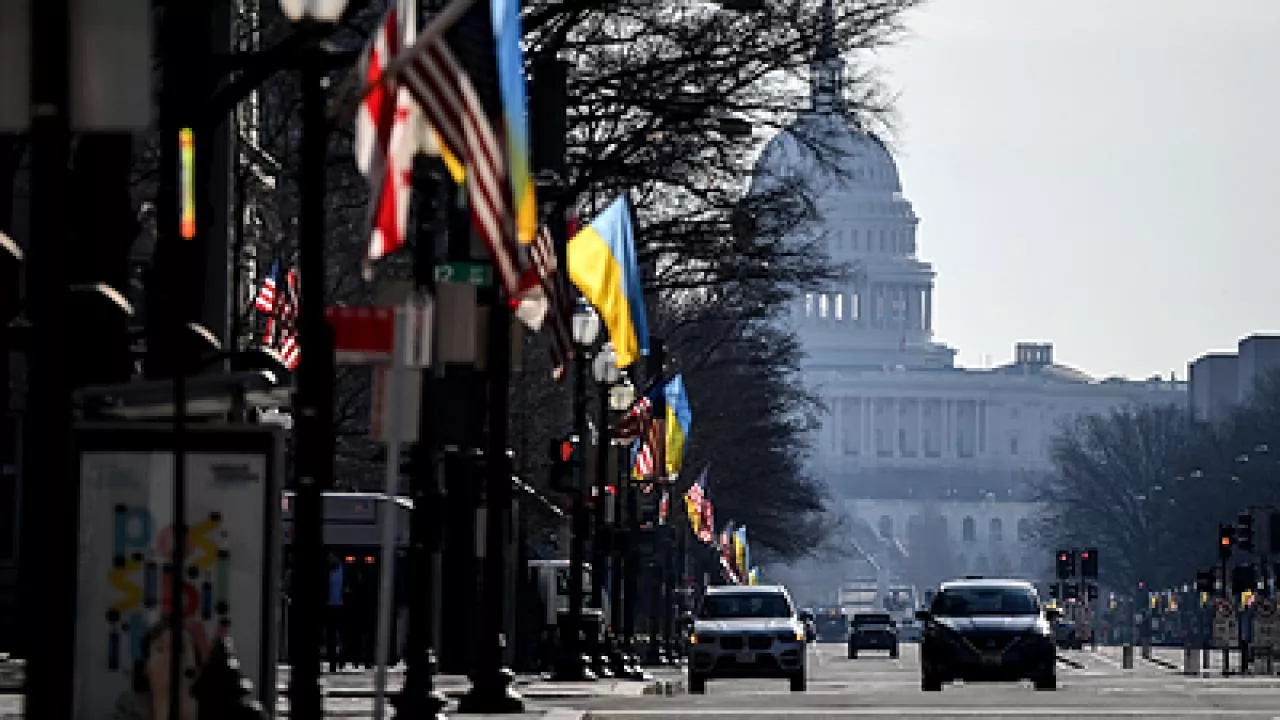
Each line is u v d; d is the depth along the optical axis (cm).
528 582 14475
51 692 3134
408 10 5000
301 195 4681
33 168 3200
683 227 13400
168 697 4156
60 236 3108
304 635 4641
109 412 4284
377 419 4734
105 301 4278
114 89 3100
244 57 6288
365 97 4922
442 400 6569
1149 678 15288
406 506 11325
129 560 4172
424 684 6506
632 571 15550
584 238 11144
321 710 4647
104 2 3094
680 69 11706
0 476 10656
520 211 5159
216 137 7412
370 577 12462
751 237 13188
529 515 15450
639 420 13975
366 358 4662
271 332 10788
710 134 12131
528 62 10881
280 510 4216
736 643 12544
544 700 9556
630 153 11938
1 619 10981
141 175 9544
